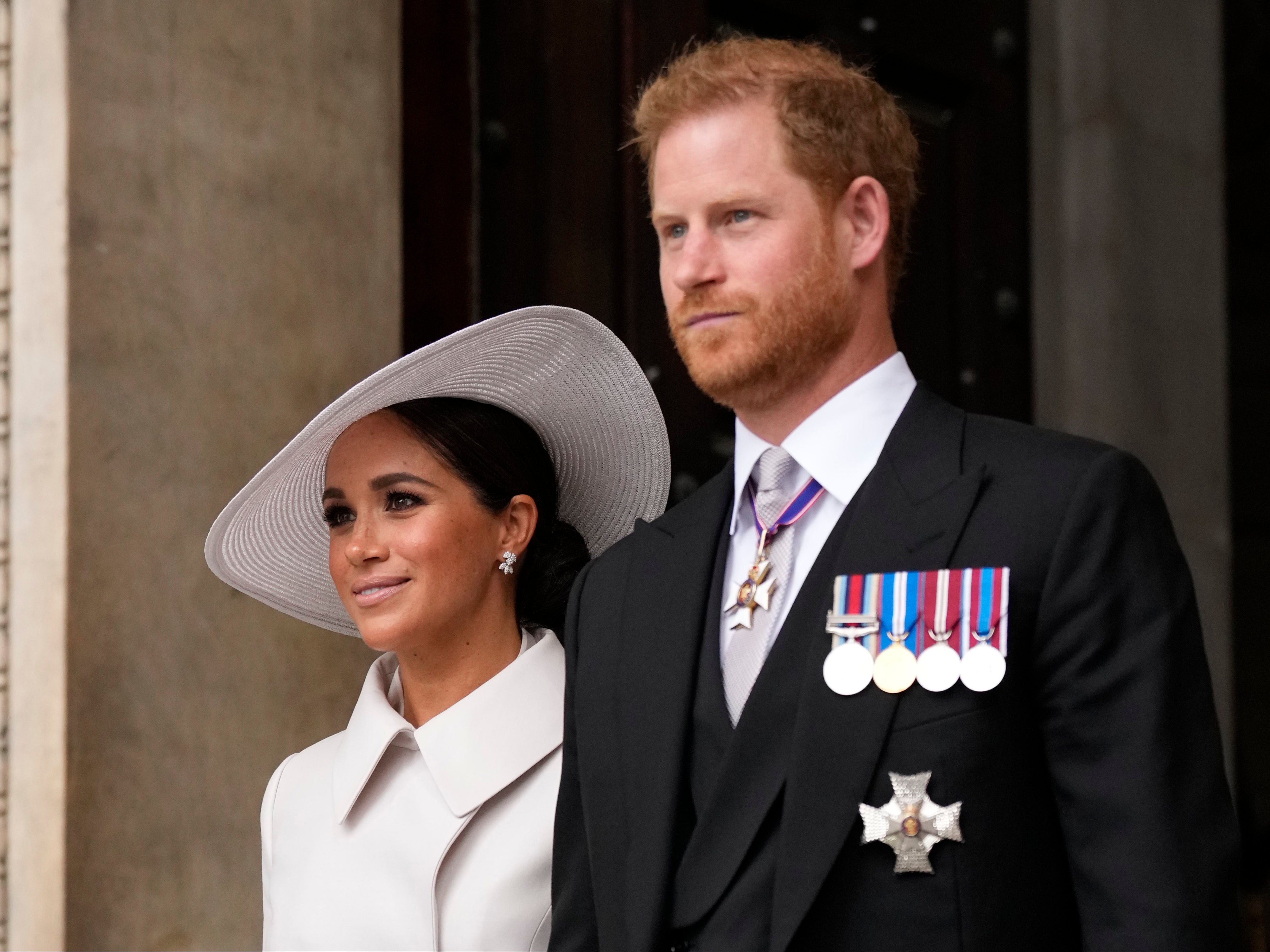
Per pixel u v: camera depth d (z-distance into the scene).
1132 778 5.45
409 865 8.01
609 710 6.66
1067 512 5.75
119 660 9.91
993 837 5.57
